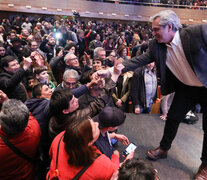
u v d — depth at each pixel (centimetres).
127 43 805
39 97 150
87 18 1105
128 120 210
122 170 75
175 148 167
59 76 314
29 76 240
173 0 1083
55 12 992
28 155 114
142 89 226
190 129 197
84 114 118
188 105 133
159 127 199
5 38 521
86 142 80
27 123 107
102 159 84
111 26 1005
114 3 1077
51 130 117
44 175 140
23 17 881
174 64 117
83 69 295
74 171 80
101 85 142
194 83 120
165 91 135
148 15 1129
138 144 170
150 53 126
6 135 104
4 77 199
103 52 282
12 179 112
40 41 428
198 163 150
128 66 128
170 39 108
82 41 493
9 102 108
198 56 103
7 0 897
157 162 150
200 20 1077
